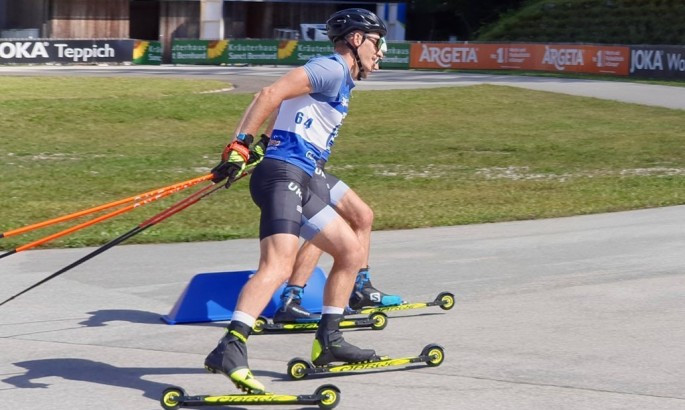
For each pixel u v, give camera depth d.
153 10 98.38
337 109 9.42
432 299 13.40
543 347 11.01
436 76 70.62
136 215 21.27
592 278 14.73
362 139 39.41
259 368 10.27
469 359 10.54
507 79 67.06
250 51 85.12
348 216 12.18
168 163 31.58
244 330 8.74
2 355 10.64
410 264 15.91
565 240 18.22
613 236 18.64
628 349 10.92
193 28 95.38
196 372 10.11
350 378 9.87
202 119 43.38
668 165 32.22
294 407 9.01
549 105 51.47
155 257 16.58
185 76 65.56
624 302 13.18
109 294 13.75
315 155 9.39
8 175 27.78
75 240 17.77
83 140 37.16
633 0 90.38
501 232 19.33
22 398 9.20
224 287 12.50
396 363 10.07
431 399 9.18
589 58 74.75
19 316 12.40
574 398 9.23
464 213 21.64
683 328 11.84
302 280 11.90
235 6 96.50
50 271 15.27
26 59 77.94
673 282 14.42
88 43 80.56
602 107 51.00
